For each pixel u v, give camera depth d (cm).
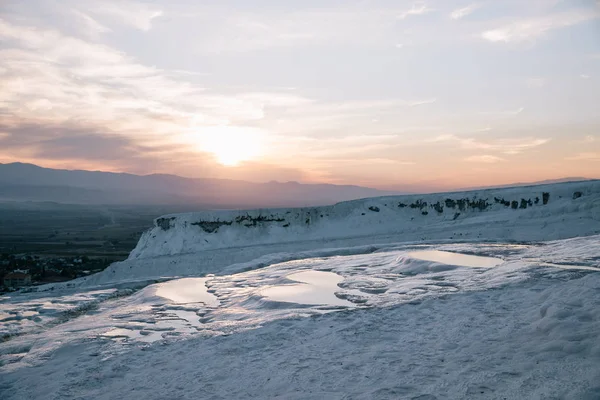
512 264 2080
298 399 832
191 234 5800
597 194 5144
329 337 1216
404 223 5900
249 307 1883
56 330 1738
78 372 1171
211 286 2703
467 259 2617
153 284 2933
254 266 3631
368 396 795
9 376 1225
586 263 1805
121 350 1333
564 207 5009
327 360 1030
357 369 942
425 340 1076
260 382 952
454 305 1379
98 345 1414
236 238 5784
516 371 790
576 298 1073
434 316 1292
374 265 2795
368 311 1468
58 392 1041
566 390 677
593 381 683
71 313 2206
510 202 5656
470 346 972
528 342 920
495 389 736
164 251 5550
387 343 1101
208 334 1422
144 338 1488
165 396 947
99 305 2441
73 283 4625
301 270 2814
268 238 5791
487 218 5406
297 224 6088
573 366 754
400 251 3406
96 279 4575
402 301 1565
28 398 1047
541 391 692
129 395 980
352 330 1249
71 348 1412
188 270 4603
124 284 3153
